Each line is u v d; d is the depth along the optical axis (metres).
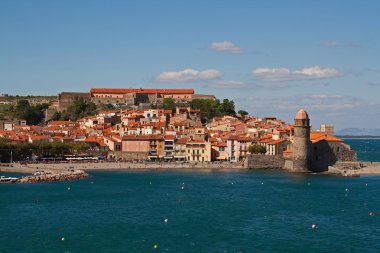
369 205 169.62
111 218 146.88
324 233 131.00
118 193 194.38
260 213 155.00
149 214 152.88
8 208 161.50
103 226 136.88
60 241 122.12
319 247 118.31
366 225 140.25
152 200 177.75
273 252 114.31
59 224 139.12
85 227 135.62
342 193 196.25
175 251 114.56
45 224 138.88
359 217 150.50
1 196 185.75
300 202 174.75
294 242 122.31
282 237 126.69
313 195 190.75
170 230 132.88
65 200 177.25
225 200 178.12
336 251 115.50
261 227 136.75
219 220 144.88
